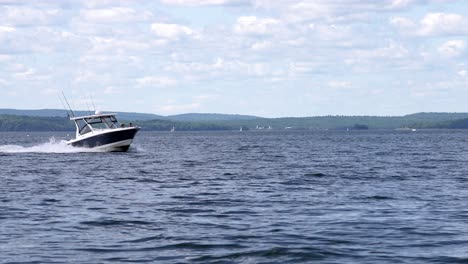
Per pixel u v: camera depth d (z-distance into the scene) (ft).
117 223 95.04
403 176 171.01
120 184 152.35
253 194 129.90
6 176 173.27
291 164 224.33
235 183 153.58
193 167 209.46
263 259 72.33
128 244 80.18
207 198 123.75
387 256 73.20
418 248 77.10
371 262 70.59
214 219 98.48
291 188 140.87
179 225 93.30
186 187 145.18
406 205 111.96
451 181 156.35
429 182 154.10
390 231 87.40
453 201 117.08
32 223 95.04
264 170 194.90
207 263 70.95
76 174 180.45
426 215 100.68
